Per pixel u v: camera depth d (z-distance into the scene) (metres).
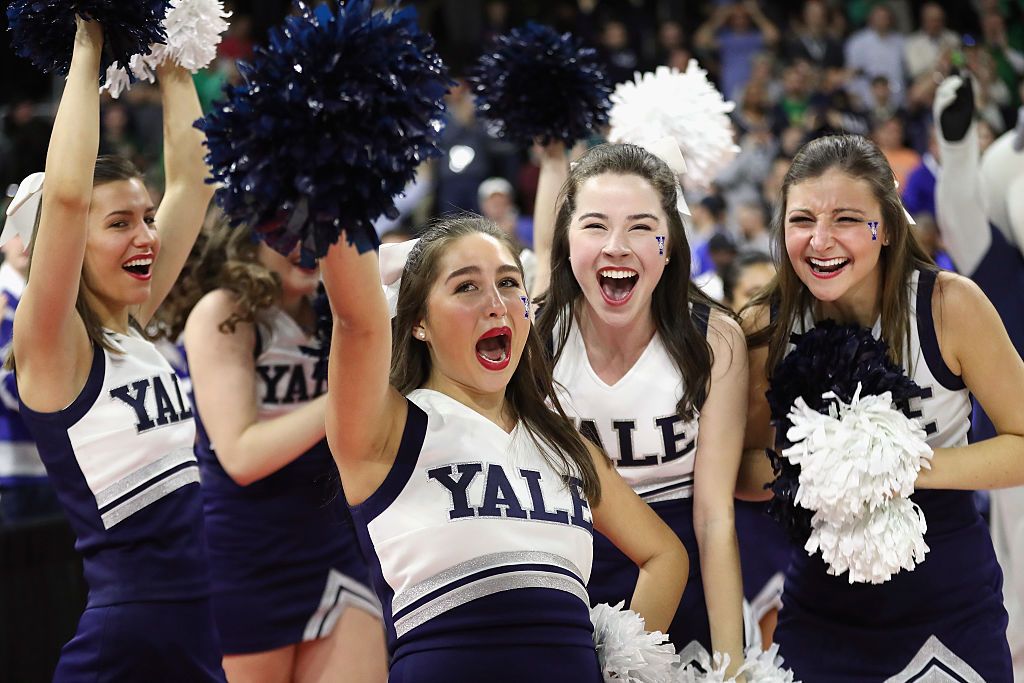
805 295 4.19
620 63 15.48
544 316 4.29
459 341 3.39
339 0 3.03
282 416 5.07
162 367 4.31
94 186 4.16
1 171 12.22
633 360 4.22
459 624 3.20
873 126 14.73
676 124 4.99
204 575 4.22
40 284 3.80
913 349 4.03
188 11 4.55
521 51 5.06
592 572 4.21
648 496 4.25
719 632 3.88
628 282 4.03
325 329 5.21
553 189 5.04
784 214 4.12
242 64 3.01
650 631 3.61
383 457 3.31
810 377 3.91
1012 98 14.25
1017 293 6.02
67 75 4.00
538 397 3.60
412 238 3.91
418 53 2.92
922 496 4.00
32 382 3.98
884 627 3.99
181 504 4.18
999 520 5.76
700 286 4.77
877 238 3.94
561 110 4.98
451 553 3.23
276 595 5.28
